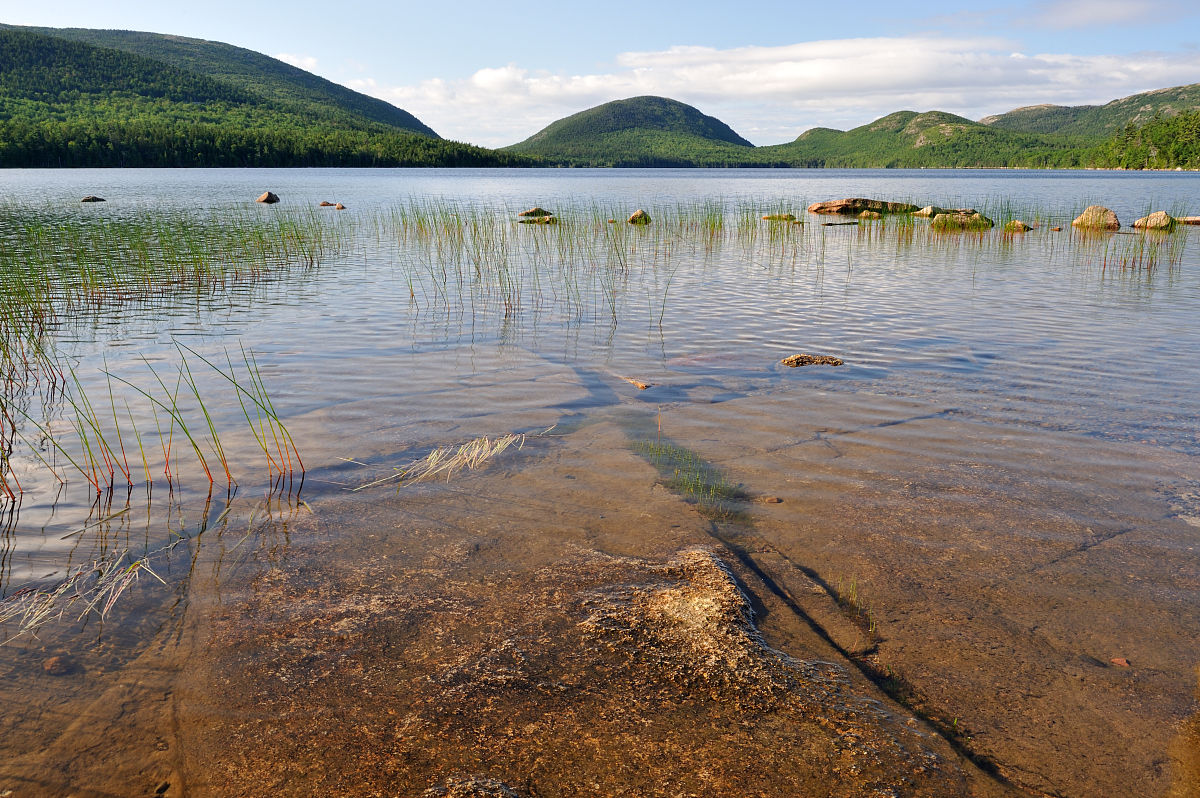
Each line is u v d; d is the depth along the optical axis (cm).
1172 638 315
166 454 507
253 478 475
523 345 831
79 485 461
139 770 243
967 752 253
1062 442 536
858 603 342
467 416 593
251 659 299
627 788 236
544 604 339
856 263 1545
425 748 253
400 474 483
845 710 271
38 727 260
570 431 562
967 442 538
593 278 1332
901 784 237
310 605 338
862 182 7412
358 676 290
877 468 492
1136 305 1071
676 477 478
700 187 5984
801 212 3084
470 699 277
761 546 394
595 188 5634
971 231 2272
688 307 1065
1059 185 6103
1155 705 275
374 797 231
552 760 247
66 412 593
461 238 1903
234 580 358
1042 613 333
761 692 280
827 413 602
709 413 603
